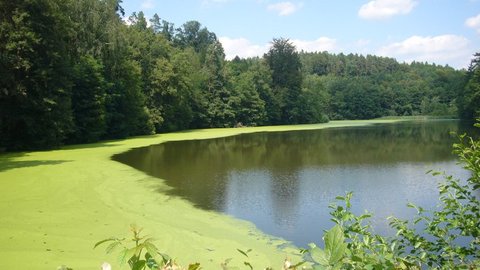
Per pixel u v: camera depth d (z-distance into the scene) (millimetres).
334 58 140250
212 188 15023
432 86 104500
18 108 25250
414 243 3307
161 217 10891
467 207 3352
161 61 48250
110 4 37125
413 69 130750
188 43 99688
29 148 26953
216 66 63656
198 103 59500
